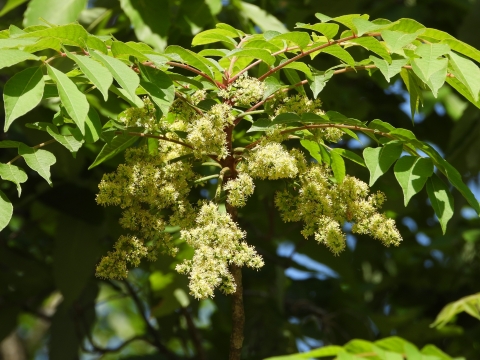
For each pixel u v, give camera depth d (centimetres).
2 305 460
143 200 232
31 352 772
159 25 358
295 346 467
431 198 219
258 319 482
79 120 189
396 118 532
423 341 482
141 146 253
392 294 552
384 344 237
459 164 462
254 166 221
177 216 231
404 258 552
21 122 397
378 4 526
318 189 233
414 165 219
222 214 216
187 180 243
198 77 251
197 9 381
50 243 509
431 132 547
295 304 515
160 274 374
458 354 484
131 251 229
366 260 539
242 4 397
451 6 524
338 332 500
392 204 417
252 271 502
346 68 244
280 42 248
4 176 206
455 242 530
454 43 228
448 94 548
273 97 245
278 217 448
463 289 535
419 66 209
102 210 400
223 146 227
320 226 231
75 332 464
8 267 485
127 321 866
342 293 523
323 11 449
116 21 425
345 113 460
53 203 398
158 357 516
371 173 219
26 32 217
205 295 205
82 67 189
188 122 235
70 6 371
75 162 404
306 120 226
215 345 514
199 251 211
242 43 249
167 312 380
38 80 194
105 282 482
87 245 397
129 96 198
